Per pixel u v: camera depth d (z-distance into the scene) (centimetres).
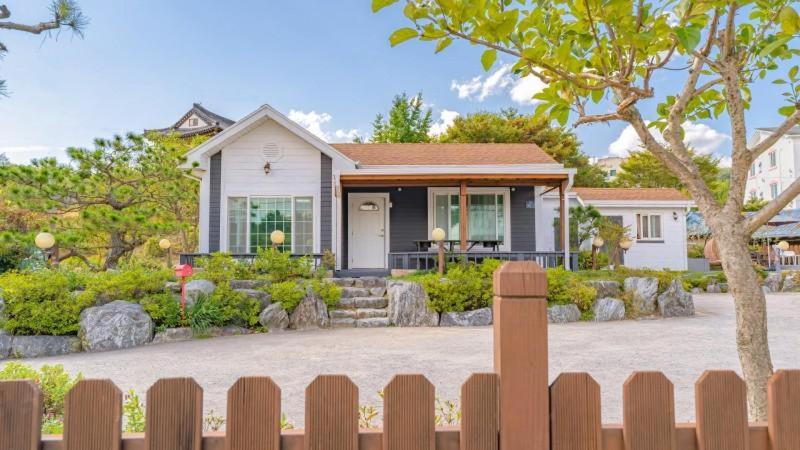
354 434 122
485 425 122
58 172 946
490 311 863
